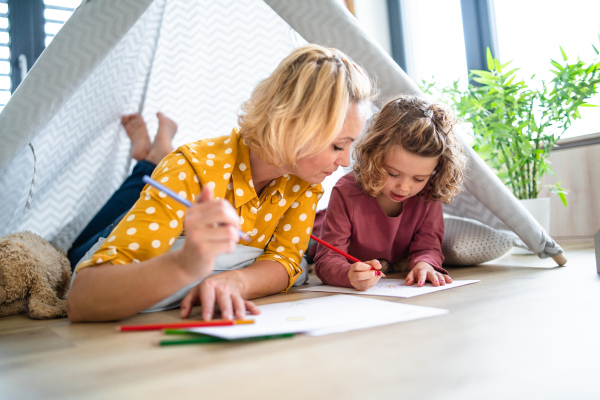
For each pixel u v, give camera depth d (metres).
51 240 1.58
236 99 1.85
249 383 0.48
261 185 1.07
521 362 0.51
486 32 2.44
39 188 1.50
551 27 2.16
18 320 0.99
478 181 1.34
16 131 1.16
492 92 1.82
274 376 0.50
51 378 0.54
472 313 0.76
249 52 1.77
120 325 0.81
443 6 2.65
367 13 2.83
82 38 1.20
